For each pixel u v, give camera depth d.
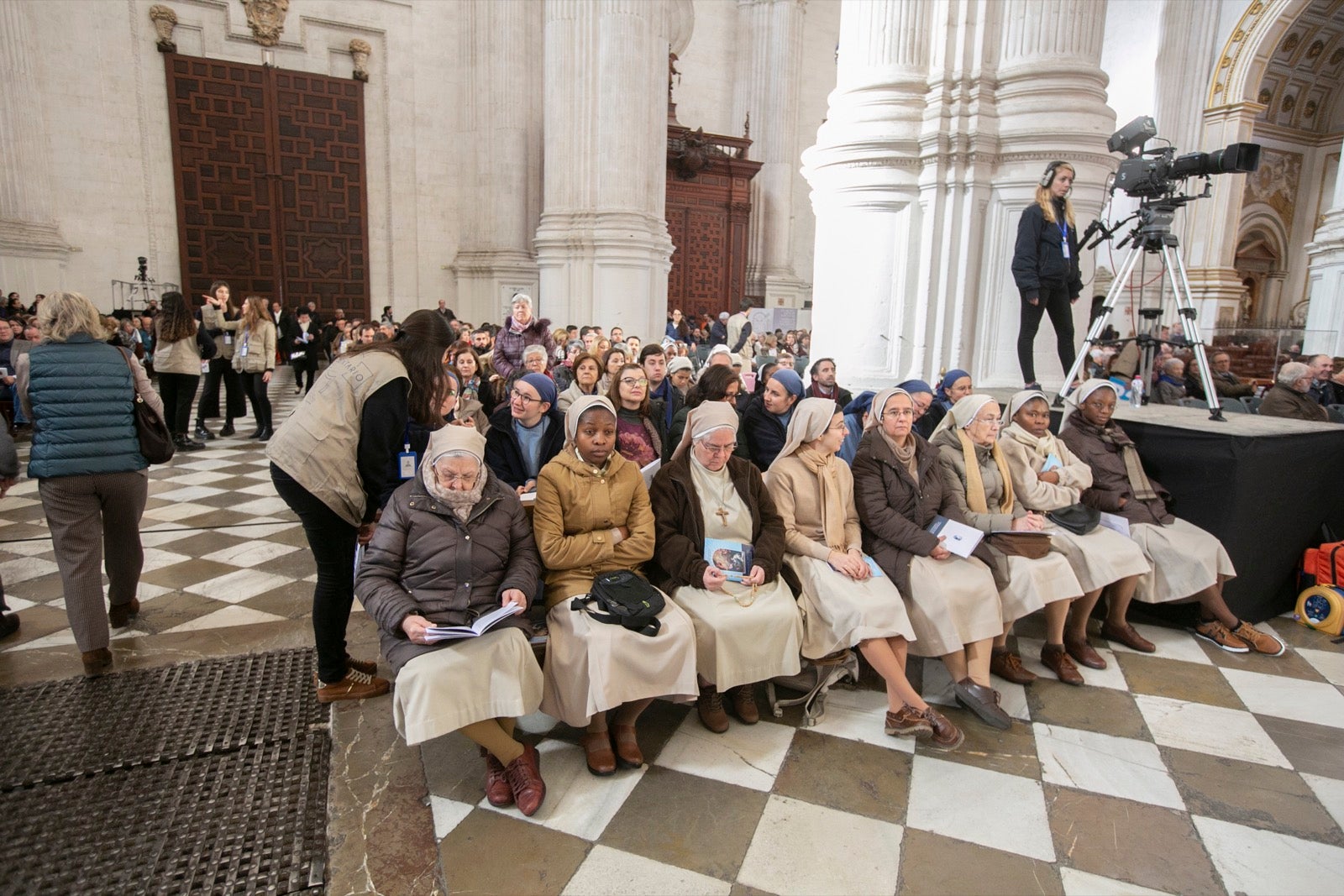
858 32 5.52
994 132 5.24
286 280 14.74
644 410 4.03
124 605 3.57
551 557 2.73
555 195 10.66
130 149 13.27
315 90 14.59
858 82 5.49
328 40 14.62
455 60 15.62
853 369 5.64
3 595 3.44
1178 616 3.83
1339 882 2.11
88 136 12.88
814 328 5.94
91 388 3.05
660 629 2.55
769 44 19.28
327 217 14.97
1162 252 4.36
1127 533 3.65
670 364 5.41
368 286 15.45
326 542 2.79
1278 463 3.75
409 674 2.25
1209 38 15.14
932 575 2.97
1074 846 2.23
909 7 5.25
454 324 9.18
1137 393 4.89
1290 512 3.92
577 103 10.41
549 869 2.11
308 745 2.67
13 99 11.86
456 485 2.51
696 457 3.06
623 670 2.48
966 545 2.99
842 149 5.50
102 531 3.36
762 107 19.50
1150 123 4.28
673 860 2.15
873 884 2.07
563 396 4.64
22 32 11.92
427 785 2.47
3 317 8.91
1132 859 2.18
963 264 5.36
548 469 2.82
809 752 2.71
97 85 12.87
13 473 3.07
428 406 2.97
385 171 15.34
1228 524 3.69
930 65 5.33
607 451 2.82
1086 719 2.94
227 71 13.87
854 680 3.14
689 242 18.88
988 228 5.37
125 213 13.32
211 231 14.09
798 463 3.19
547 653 2.60
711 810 2.38
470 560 2.53
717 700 2.86
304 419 2.69
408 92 15.33
